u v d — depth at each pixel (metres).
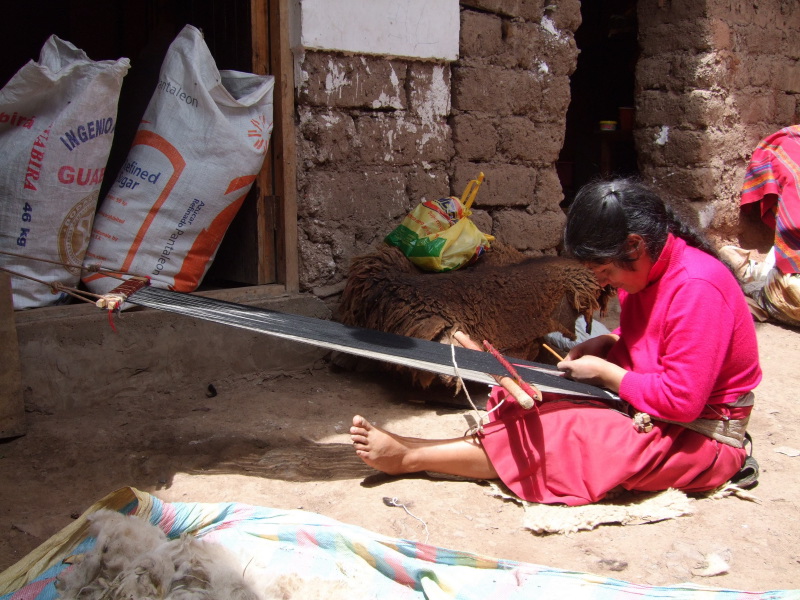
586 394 2.59
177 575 1.88
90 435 3.03
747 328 2.47
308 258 4.05
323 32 3.86
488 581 2.01
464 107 4.55
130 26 5.39
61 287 2.79
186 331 3.63
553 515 2.40
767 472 2.88
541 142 4.99
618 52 7.84
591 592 1.95
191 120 3.51
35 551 1.99
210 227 3.63
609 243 2.31
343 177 4.11
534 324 3.85
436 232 3.97
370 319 3.65
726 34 6.11
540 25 4.86
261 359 3.91
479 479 2.69
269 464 2.85
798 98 6.96
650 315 2.47
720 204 6.32
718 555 2.23
